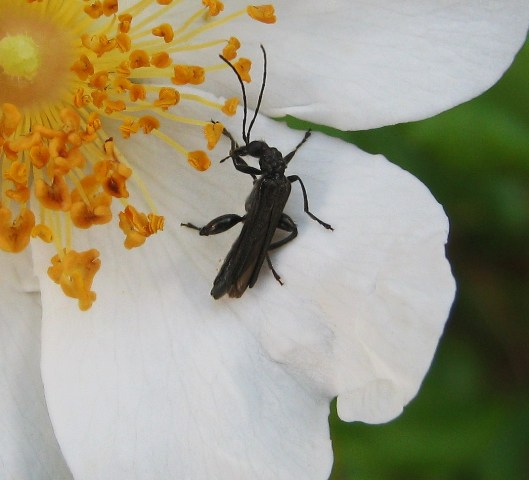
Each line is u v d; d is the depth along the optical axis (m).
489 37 0.10
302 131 0.10
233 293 0.10
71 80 0.10
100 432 0.10
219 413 0.10
